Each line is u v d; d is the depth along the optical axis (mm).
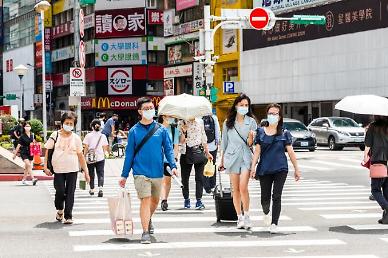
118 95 103125
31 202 20094
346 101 14305
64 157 15008
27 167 26828
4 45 146250
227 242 12359
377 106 13906
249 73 78812
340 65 63719
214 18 33500
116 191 23547
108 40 103500
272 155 13273
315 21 36625
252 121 13883
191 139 17359
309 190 22375
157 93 103812
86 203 19438
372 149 14508
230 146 13906
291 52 71062
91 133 21422
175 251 11461
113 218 12852
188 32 91312
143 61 102562
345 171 31094
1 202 20109
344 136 48812
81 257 10961
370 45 59781
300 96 69688
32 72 126000
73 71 32094
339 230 13734
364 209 17172
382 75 58312
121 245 12109
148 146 12359
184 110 17203
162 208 17219
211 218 15727
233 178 13930
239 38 80875
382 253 11148
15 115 64062
